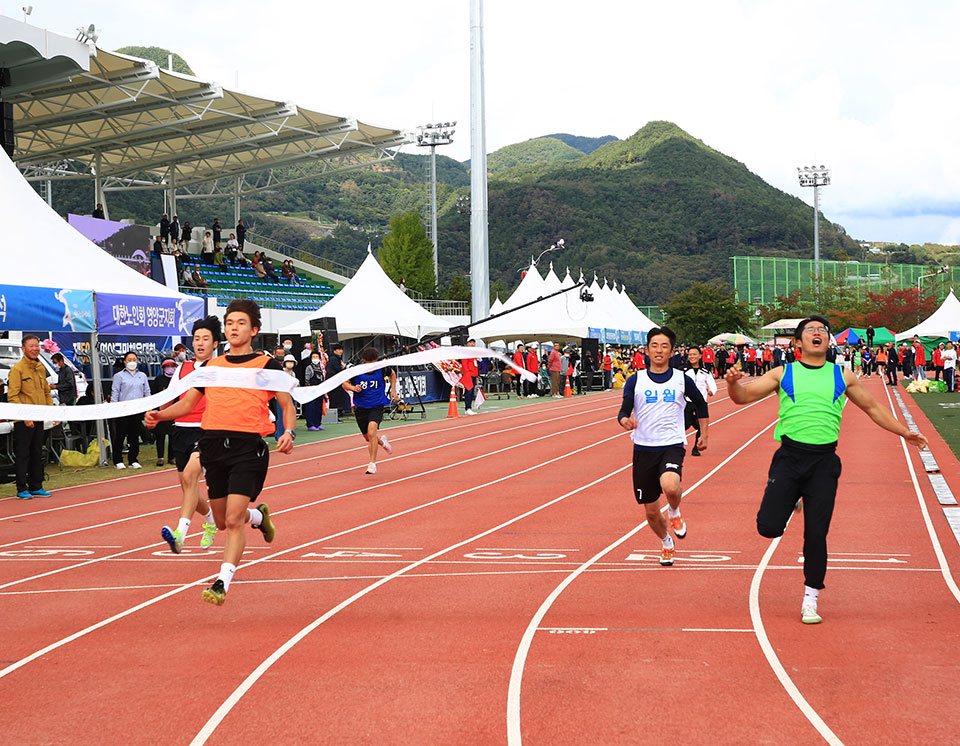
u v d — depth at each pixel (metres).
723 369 50.34
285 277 51.69
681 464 7.65
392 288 34.66
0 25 23.39
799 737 4.17
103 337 21.23
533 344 45.03
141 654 5.64
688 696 4.71
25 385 13.00
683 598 6.80
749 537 9.35
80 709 4.70
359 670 5.23
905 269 100.94
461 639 5.82
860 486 12.77
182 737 4.31
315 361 23.78
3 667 5.43
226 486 6.88
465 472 15.27
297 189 160.88
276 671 5.25
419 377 33.12
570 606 6.62
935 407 27.34
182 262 44.62
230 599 7.05
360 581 7.59
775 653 5.41
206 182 57.00
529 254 134.88
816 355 6.20
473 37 40.66
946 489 12.21
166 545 9.52
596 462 16.45
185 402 6.95
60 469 16.06
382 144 50.94
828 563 7.99
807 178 94.81
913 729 4.24
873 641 5.62
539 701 4.68
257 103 41.91
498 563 8.23
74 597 7.24
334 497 12.70
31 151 47.75
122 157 50.19
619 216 145.25
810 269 101.00
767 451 17.58
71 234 17.23
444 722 4.42
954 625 5.96
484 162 40.97
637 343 51.97
